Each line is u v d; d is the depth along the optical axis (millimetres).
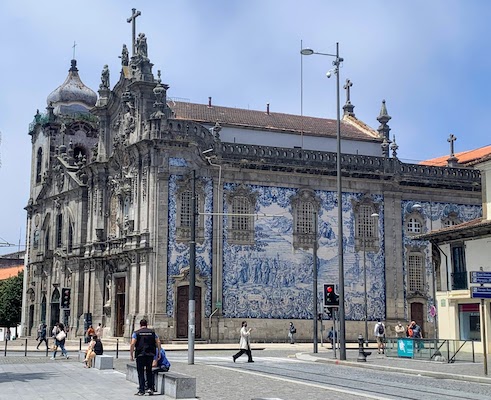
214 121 61219
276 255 56375
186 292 53500
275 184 57188
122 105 61125
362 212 59750
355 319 58000
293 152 57781
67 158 71688
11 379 26484
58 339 41125
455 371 29453
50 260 71875
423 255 61312
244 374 27672
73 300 64938
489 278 28594
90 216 64438
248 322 54719
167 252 53156
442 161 74812
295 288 56594
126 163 58094
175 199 53969
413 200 61781
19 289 92438
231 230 55250
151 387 20875
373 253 59594
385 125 68062
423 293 60781
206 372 28609
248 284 55188
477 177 63938
